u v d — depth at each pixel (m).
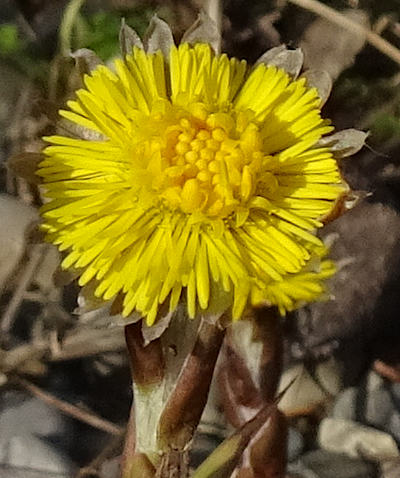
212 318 0.07
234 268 0.07
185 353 0.08
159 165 0.08
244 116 0.08
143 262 0.07
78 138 0.08
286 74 0.08
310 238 0.08
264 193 0.08
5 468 0.11
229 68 0.08
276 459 0.10
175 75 0.08
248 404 0.10
